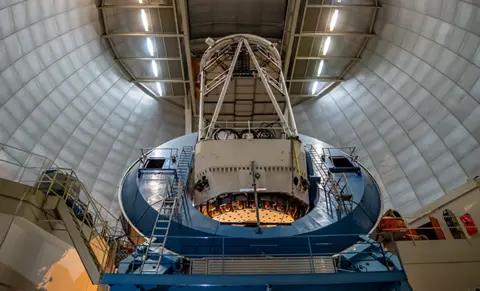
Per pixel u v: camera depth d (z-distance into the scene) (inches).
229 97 582.2
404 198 733.9
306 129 972.6
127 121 901.2
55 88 732.7
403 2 732.0
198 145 439.2
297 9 772.6
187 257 321.1
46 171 440.1
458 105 664.4
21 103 651.5
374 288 278.5
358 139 867.4
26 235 368.8
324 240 345.7
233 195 406.3
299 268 292.2
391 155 790.5
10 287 348.8
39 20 652.7
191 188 440.1
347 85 941.2
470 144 640.4
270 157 416.8
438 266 393.4
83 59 797.9
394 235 428.1
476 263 392.2
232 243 335.3
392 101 816.3
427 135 727.1
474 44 616.1
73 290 430.0
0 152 599.2
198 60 917.8
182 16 766.5
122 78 927.0
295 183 410.9
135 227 395.5
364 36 847.7
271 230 349.7
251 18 874.8
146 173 464.4
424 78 735.1
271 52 618.8
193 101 933.2
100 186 780.6
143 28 827.4
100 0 770.8
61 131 740.0
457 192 454.9
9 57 612.7
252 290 271.3
